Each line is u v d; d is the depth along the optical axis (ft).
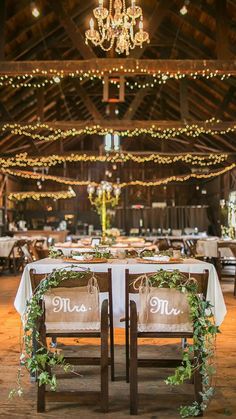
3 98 34.53
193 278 8.72
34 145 44.27
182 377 8.20
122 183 57.31
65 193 55.36
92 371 10.82
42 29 30.76
